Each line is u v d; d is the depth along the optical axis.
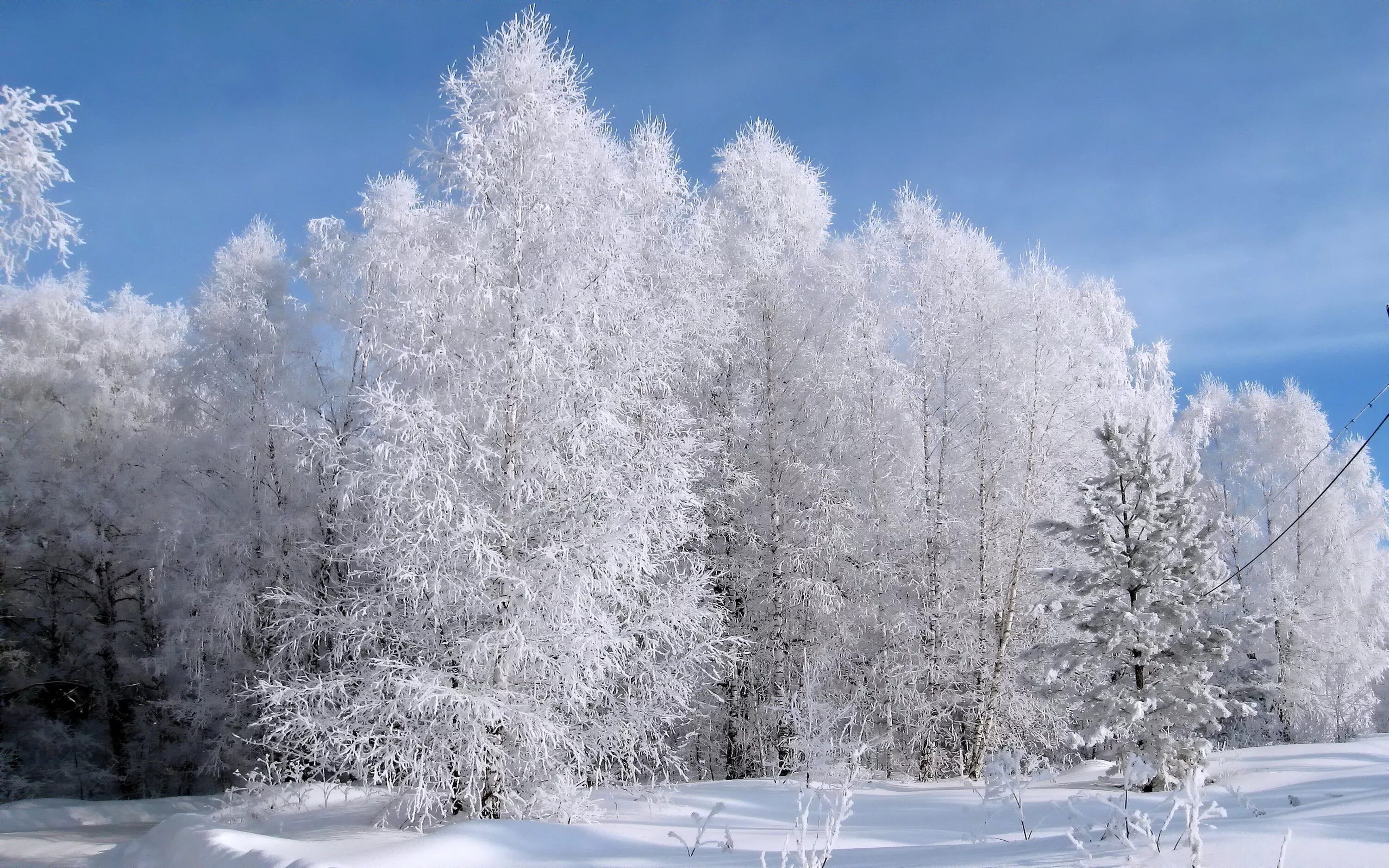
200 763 18.75
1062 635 16.38
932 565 16.08
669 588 11.16
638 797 11.23
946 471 16.41
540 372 9.83
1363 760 13.74
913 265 17.12
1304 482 26.22
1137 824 5.20
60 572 21.53
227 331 15.67
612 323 10.66
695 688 11.86
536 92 10.43
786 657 15.71
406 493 9.38
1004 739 16.09
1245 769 13.45
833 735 13.95
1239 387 29.30
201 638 14.97
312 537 14.71
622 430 10.04
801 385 16.58
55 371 22.30
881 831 9.20
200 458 16.00
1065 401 16.27
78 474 20.41
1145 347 28.20
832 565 16.08
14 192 7.07
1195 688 12.66
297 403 15.47
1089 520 13.98
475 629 9.73
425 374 10.15
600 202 11.36
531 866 6.78
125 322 23.50
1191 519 13.87
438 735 9.25
